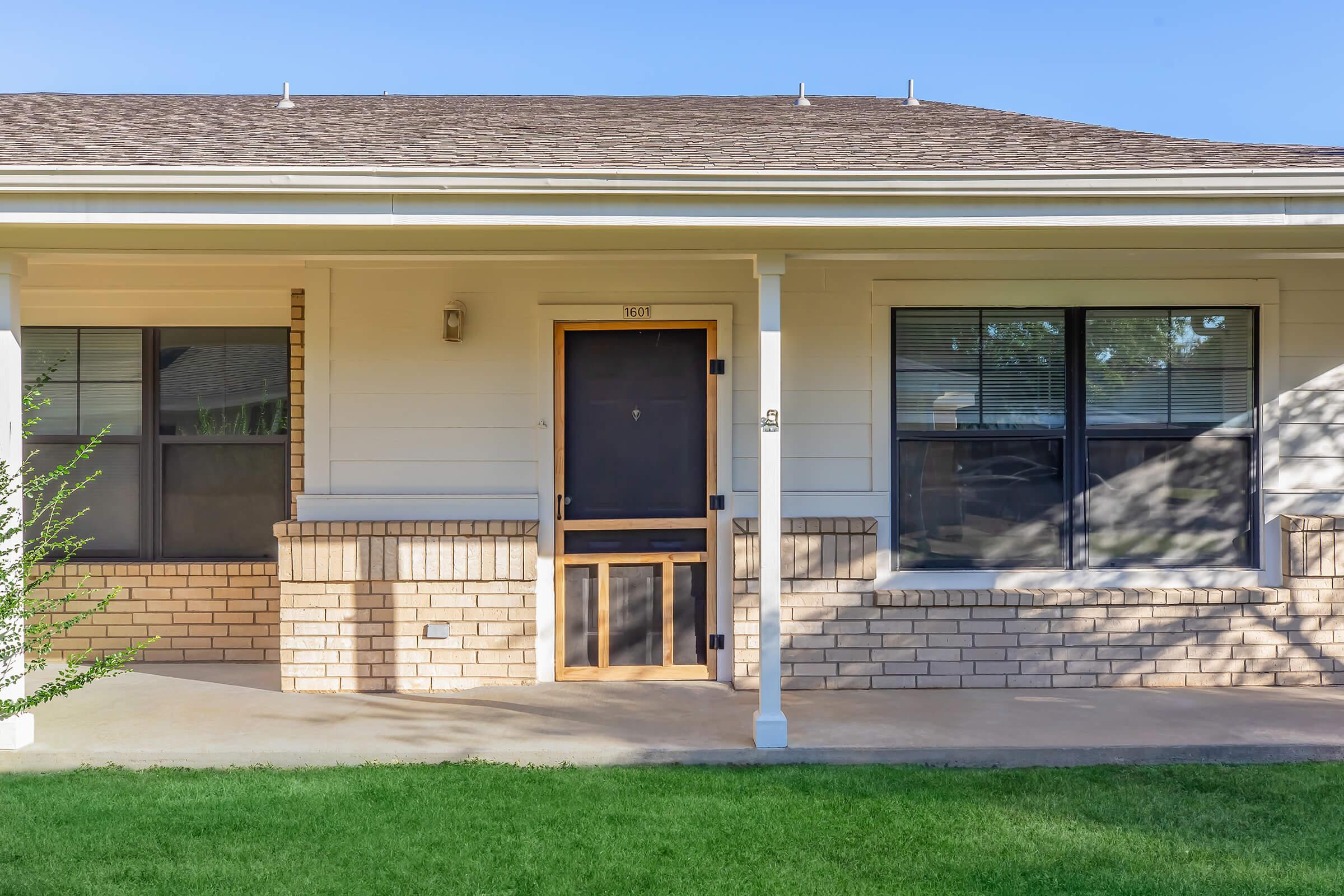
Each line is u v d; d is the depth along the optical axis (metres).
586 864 4.14
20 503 5.67
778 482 5.70
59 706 6.59
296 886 3.94
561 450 7.23
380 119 8.20
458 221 5.31
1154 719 6.18
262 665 7.79
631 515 7.27
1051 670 7.12
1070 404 7.24
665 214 5.34
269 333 7.95
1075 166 5.68
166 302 7.85
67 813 4.70
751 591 7.10
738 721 6.19
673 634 7.29
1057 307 7.23
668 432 7.28
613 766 5.50
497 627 7.13
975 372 7.27
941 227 5.38
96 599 7.82
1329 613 7.12
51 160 5.69
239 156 5.93
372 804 4.80
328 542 7.02
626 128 7.55
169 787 5.07
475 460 7.25
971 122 8.10
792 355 7.21
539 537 7.23
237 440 7.95
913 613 7.12
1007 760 5.52
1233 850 4.26
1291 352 7.21
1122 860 4.16
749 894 3.88
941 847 4.30
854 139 6.84
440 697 6.83
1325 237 5.92
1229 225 5.35
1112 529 7.27
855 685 7.11
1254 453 7.23
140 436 7.93
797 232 5.61
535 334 7.24
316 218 5.29
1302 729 5.94
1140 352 7.26
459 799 4.88
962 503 7.26
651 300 7.21
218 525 7.98
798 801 4.84
